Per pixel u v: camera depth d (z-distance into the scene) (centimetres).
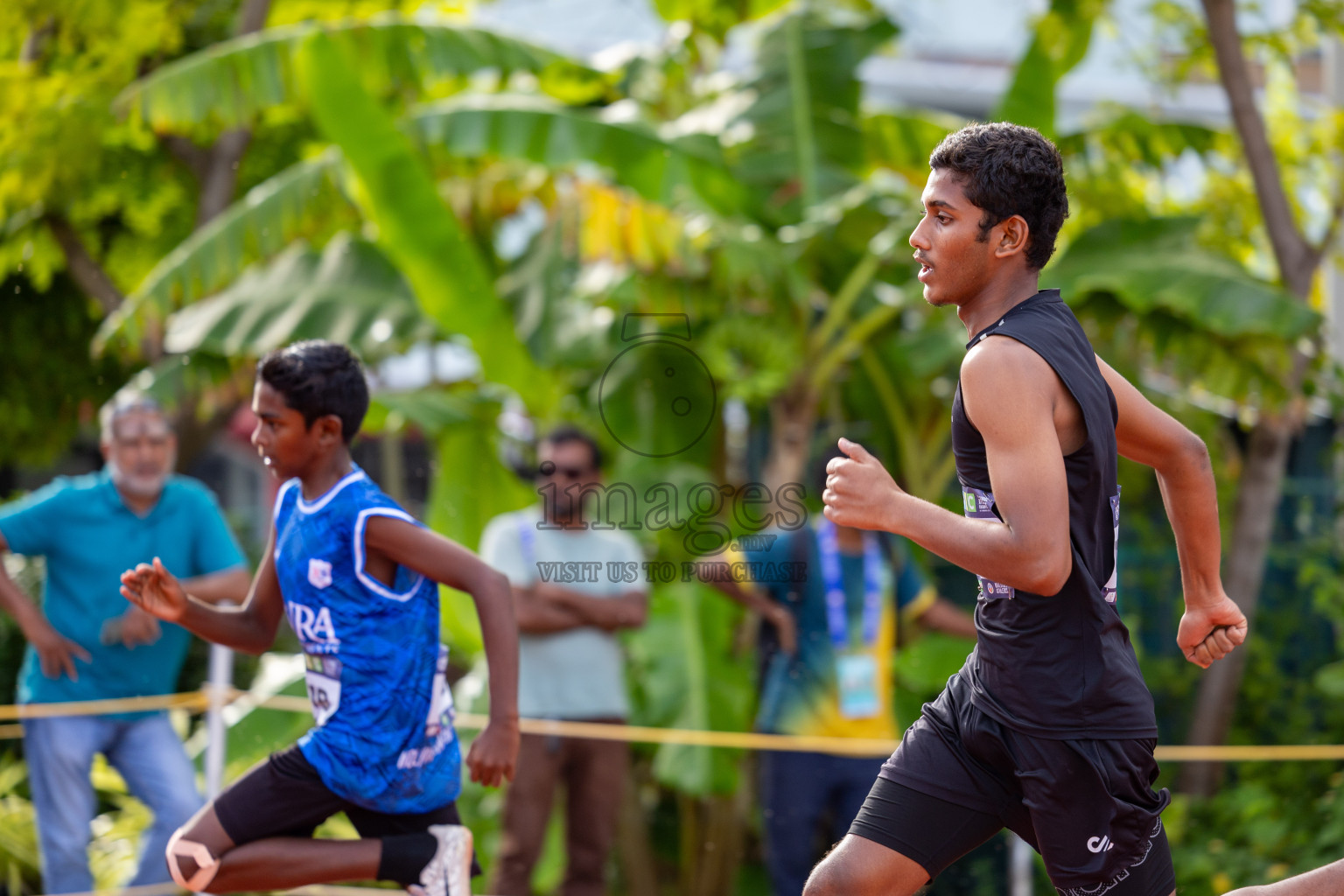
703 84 1730
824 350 1473
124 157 2033
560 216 1550
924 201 498
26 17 1672
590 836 996
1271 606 1636
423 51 1412
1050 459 456
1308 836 1298
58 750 967
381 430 1496
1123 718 491
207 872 617
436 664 638
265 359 629
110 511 991
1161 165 1659
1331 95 1794
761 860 1289
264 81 1391
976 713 521
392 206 1257
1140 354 1588
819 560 1034
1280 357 1398
